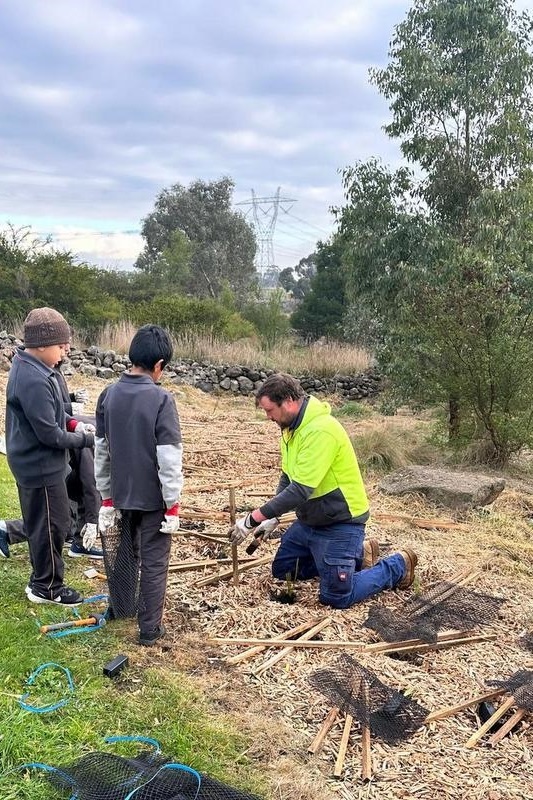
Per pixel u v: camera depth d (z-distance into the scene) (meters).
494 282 8.46
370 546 4.56
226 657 3.48
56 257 21.81
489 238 11.17
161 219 45.09
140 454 3.42
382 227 12.40
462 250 10.86
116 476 3.48
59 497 3.79
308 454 3.90
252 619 3.88
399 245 12.20
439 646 3.71
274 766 2.70
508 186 11.92
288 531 4.37
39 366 3.62
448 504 6.52
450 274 10.48
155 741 2.76
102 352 14.32
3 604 3.87
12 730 2.72
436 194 12.74
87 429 3.83
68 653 3.41
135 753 2.71
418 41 12.38
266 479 7.13
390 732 2.93
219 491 6.55
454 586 4.50
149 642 3.54
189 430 9.97
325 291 30.80
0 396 10.10
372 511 6.25
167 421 3.42
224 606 4.03
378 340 14.49
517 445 8.52
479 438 8.72
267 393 3.97
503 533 5.94
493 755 2.86
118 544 3.69
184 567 4.50
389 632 3.75
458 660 3.62
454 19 11.80
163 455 3.38
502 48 11.68
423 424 11.13
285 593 4.25
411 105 12.30
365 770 2.69
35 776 2.53
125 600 3.77
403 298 11.66
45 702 2.98
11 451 3.71
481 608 4.22
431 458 9.02
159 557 3.55
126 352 15.57
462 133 12.53
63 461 3.80
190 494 6.41
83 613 3.86
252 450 8.69
